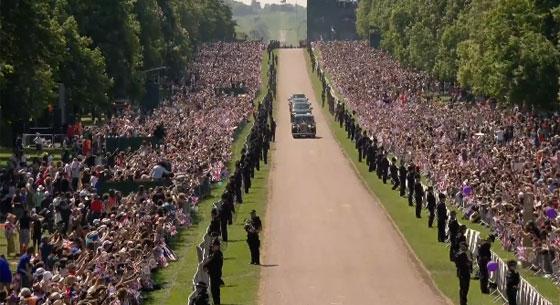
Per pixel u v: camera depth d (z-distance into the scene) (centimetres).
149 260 7900
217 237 7881
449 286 7656
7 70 13125
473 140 14762
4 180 10019
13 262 8144
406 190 12200
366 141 15538
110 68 19525
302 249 9062
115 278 6931
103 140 14450
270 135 18188
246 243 9350
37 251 8488
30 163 12600
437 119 17662
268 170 14675
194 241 9369
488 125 16100
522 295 6888
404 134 15988
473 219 10119
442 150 13675
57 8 17212
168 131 15712
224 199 9806
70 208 8806
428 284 7750
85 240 7919
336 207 11362
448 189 11425
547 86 15312
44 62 14300
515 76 15350
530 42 15312
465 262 7038
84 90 17000
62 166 10888
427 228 10044
